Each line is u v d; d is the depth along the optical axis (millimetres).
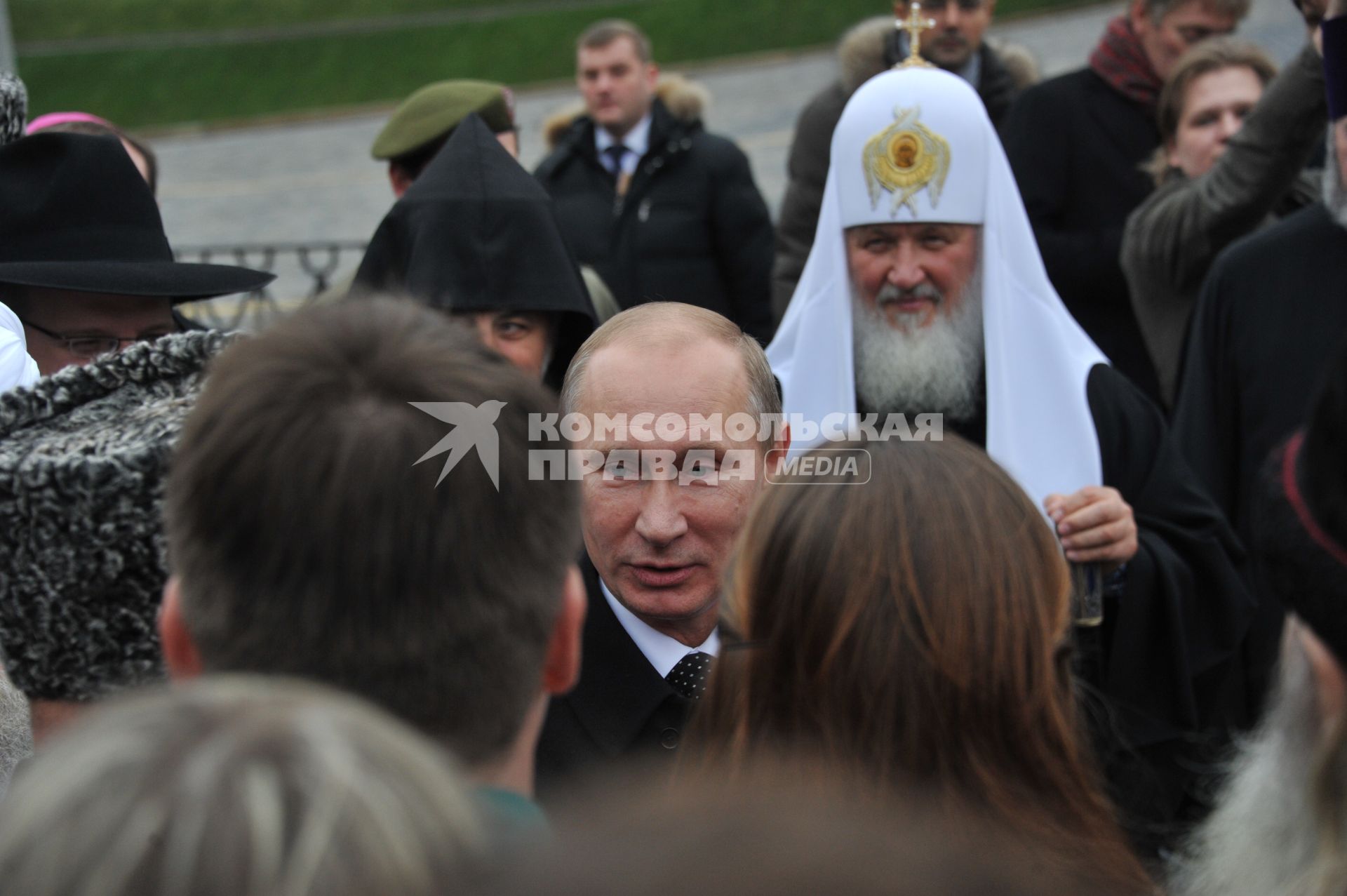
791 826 809
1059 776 1475
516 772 1273
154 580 1559
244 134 22766
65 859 740
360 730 813
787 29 23734
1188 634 3084
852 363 3586
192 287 2674
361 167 19516
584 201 6023
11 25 26906
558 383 3619
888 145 3484
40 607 1556
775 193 15227
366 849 762
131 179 2811
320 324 1247
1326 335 3428
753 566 1589
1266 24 16641
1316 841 1282
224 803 745
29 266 2596
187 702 803
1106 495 2844
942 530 1515
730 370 2357
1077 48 19859
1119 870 1424
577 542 1328
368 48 25453
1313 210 3525
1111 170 4750
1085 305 4707
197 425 1204
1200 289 4008
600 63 5949
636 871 761
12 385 2512
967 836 1235
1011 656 1485
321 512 1145
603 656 2369
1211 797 2842
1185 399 3639
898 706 1465
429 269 3246
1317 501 1261
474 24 25844
